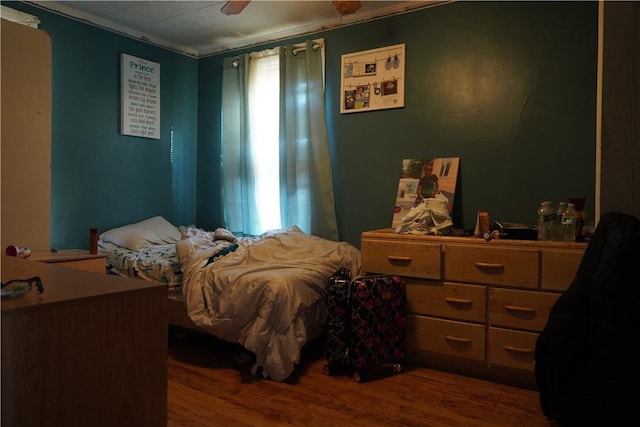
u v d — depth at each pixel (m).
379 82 3.29
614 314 1.53
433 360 2.54
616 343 1.52
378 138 3.31
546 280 2.20
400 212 3.09
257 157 3.91
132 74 3.78
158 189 4.05
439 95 3.06
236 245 3.03
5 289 0.89
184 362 2.60
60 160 3.36
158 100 4.01
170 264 2.88
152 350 1.03
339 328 2.39
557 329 1.71
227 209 4.04
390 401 2.13
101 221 3.63
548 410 1.78
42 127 2.70
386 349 2.43
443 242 2.46
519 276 2.27
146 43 3.92
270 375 2.32
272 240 3.06
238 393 2.20
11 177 2.56
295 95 3.62
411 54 3.16
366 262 2.72
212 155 4.28
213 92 4.25
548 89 2.71
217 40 4.05
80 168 3.48
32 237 2.67
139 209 3.90
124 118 3.73
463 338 2.42
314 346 2.86
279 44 3.81
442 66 3.05
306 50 3.54
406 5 3.16
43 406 0.85
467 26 2.96
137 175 3.88
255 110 3.90
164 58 4.07
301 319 2.37
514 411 2.04
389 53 3.24
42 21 3.23
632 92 1.63
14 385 0.81
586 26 2.60
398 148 3.23
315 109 3.50
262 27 3.71
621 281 1.53
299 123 3.61
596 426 1.61
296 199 3.61
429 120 3.10
